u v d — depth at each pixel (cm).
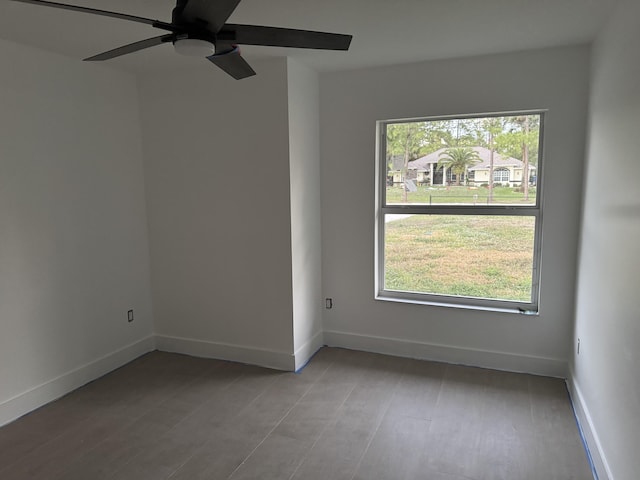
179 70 360
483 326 358
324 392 324
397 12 241
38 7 226
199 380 346
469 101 339
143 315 395
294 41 193
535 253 346
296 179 350
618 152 216
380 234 391
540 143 335
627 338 189
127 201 374
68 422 288
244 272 365
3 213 281
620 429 196
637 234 179
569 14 245
